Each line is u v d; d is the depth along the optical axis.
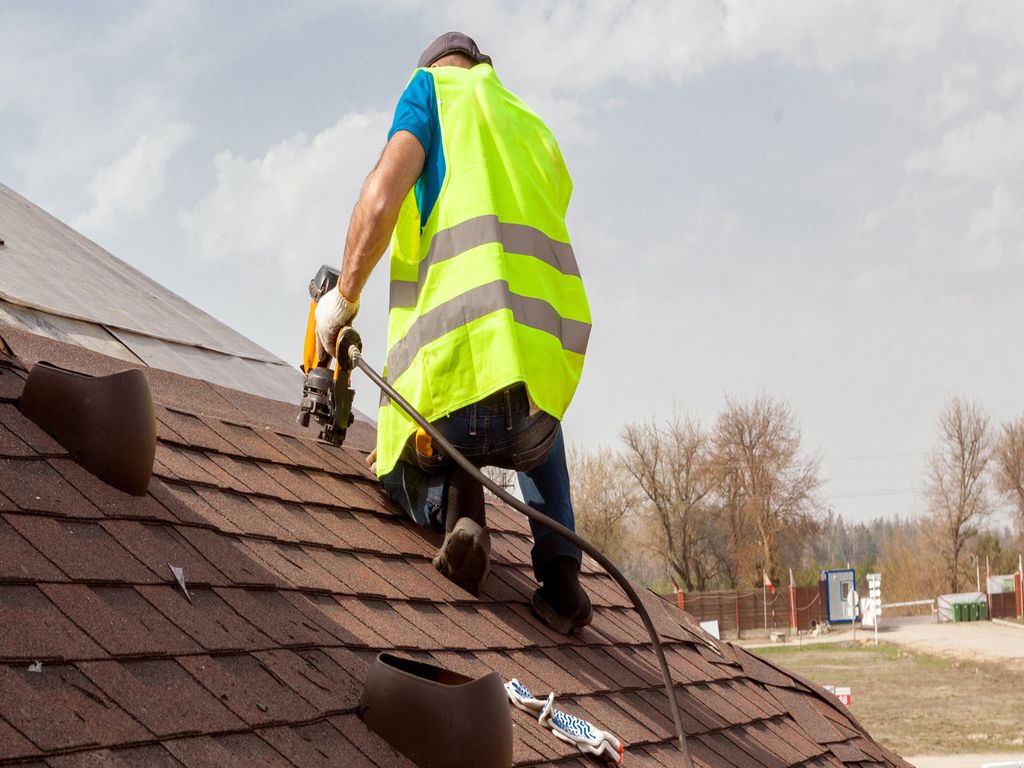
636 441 60.06
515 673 3.11
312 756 2.05
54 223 5.34
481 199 3.24
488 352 3.09
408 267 3.36
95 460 2.52
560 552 3.66
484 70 3.55
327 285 3.47
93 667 1.89
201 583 2.41
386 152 3.19
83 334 4.07
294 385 5.14
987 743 25.89
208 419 3.56
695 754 3.37
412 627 2.97
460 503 3.45
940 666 41.50
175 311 5.11
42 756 1.61
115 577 2.19
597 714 3.20
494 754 2.25
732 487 60.81
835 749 4.56
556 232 3.45
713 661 4.76
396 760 2.22
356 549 3.26
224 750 1.91
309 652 2.43
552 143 3.63
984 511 67.88
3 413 2.54
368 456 4.09
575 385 3.34
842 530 131.88
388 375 3.40
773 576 60.44
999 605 59.91
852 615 55.59
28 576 2.01
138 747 1.77
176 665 2.06
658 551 60.44
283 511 3.21
